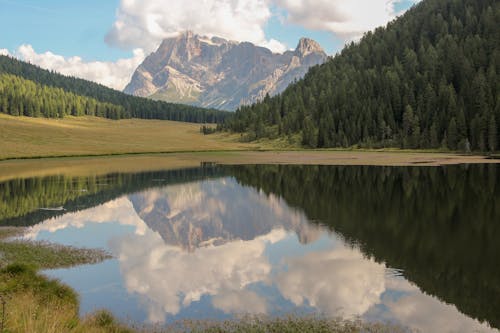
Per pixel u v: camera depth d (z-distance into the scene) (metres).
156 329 18.86
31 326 12.10
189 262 30.34
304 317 19.97
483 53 189.50
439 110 161.38
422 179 71.75
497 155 126.88
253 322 19.55
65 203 57.28
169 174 93.19
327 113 190.25
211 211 52.00
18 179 82.00
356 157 131.38
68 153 143.38
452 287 23.39
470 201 50.00
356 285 24.11
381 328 18.62
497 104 140.12
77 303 21.11
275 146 190.88
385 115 178.12
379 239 34.12
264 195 62.50
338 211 46.69
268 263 29.38
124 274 27.31
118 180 82.31
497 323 19.02
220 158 139.88
